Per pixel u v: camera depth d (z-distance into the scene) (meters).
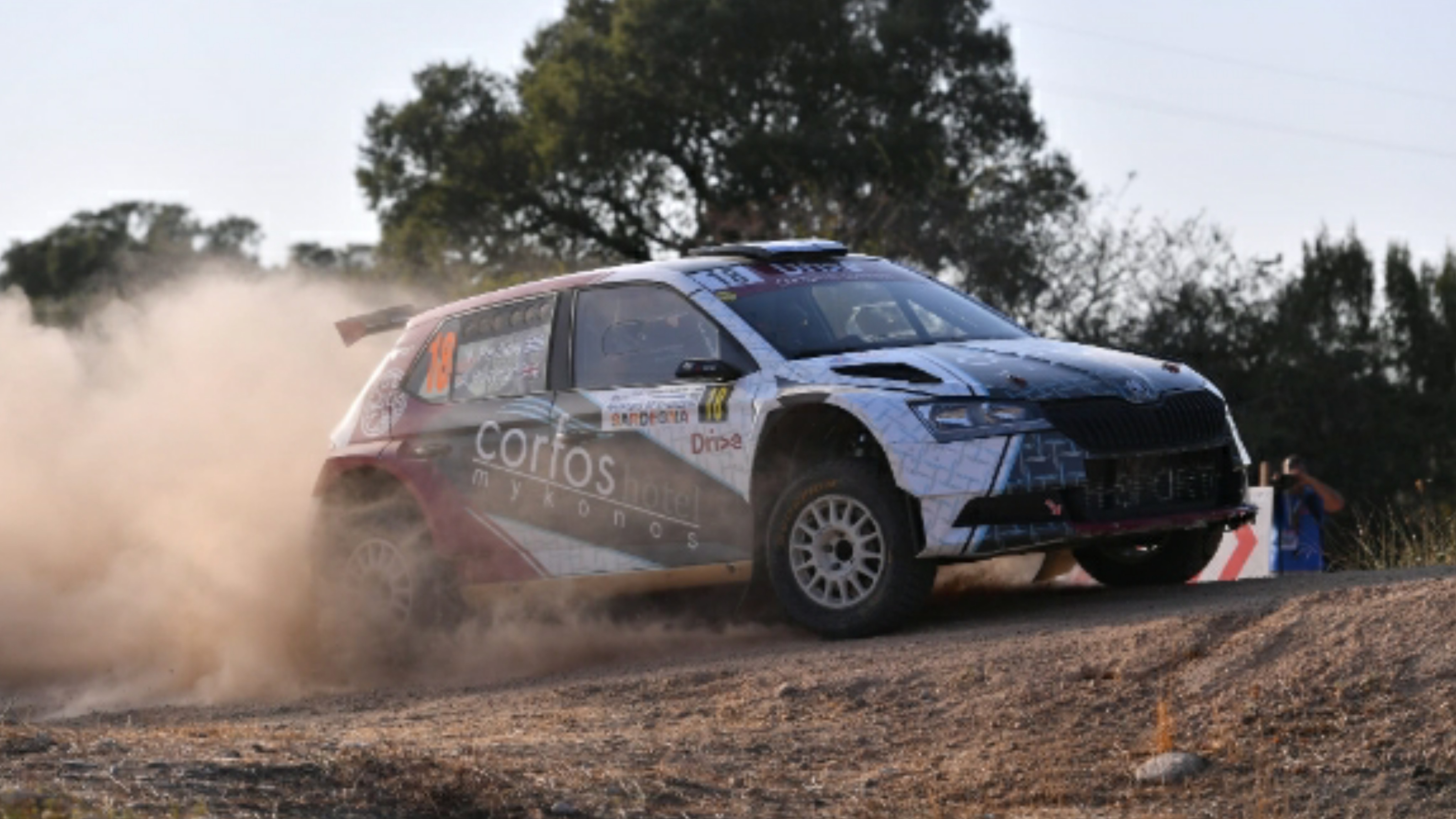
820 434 12.65
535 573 13.67
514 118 66.31
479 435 14.11
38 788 7.50
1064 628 10.94
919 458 11.50
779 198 47.19
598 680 11.95
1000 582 14.12
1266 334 42.88
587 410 13.41
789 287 13.26
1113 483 11.79
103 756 8.41
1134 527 11.77
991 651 10.40
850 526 11.96
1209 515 12.18
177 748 8.81
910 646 11.09
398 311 16.16
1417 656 8.89
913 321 13.22
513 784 8.09
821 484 12.05
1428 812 7.72
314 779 7.97
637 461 13.05
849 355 12.41
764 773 8.81
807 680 10.54
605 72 62.84
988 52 63.38
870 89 61.62
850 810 8.13
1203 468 12.32
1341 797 7.98
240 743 9.10
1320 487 19.47
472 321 14.68
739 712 10.20
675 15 62.34
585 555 13.36
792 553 12.20
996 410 11.54
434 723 10.86
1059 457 11.54
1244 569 19.91
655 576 12.97
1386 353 46.22
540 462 13.68
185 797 7.55
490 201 66.12
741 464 12.42
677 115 62.84
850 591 12.07
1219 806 8.05
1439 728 8.31
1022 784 8.51
